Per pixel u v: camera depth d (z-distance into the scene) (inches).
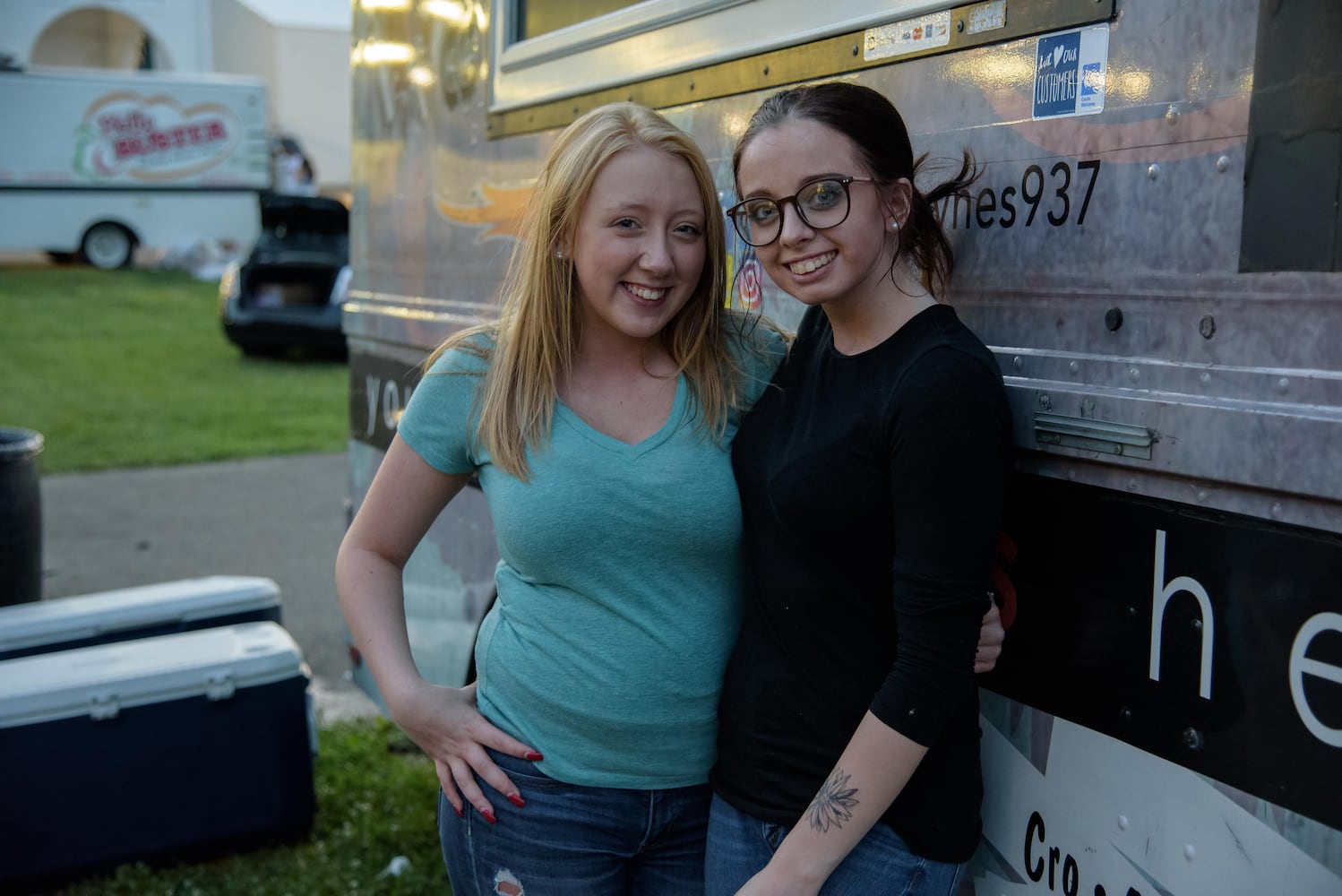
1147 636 54.0
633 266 61.4
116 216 698.2
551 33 96.8
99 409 393.7
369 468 140.4
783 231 56.1
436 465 66.9
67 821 117.2
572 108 94.0
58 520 279.7
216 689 121.3
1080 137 55.7
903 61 65.1
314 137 786.8
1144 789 54.4
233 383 444.5
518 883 66.3
